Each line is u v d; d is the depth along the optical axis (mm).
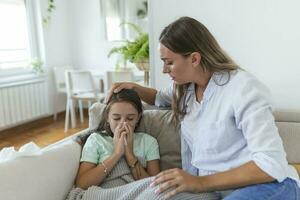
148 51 1868
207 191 929
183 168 1250
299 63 1556
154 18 1810
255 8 1587
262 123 911
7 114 3764
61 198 1134
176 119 1326
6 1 3859
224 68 1065
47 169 1087
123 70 3510
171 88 1413
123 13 4383
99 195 1067
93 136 1290
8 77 3871
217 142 1043
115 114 1252
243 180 886
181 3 1731
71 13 4727
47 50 4344
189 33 1035
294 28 1529
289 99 1613
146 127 1395
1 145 3449
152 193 950
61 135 3766
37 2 4188
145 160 1302
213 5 1667
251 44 1633
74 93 3906
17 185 979
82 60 4824
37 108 4184
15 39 4012
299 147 1373
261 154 880
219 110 1042
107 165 1171
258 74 1652
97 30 4617
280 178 880
